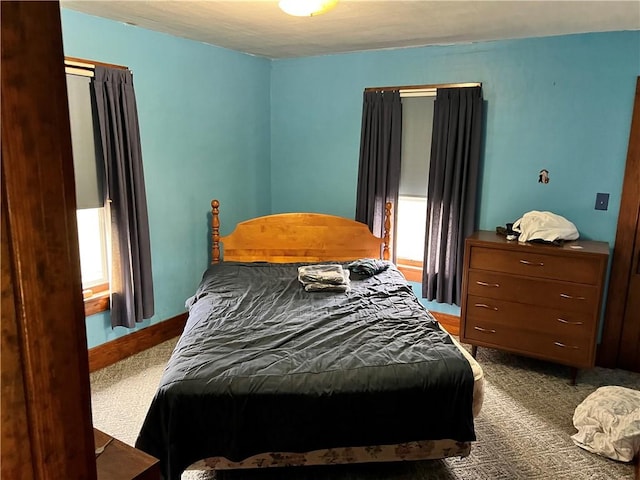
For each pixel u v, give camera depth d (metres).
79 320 0.60
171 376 2.06
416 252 4.29
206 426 1.99
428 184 3.92
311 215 4.02
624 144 3.29
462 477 2.29
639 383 3.25
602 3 2.59
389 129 4.02
